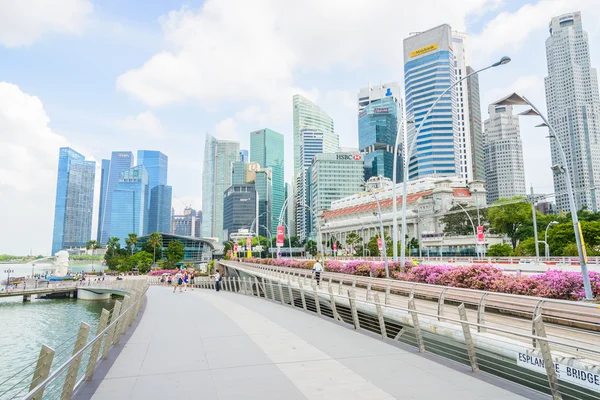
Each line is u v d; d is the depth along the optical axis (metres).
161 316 18.88
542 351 7.09
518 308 11.24
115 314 11.91
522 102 20.05
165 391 7.57
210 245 177.00
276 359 9.95
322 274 34.22
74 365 6.93
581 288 15.23
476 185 123.62
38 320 49.84
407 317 14.15
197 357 10.30
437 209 120.25
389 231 137.12
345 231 161.50
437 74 179.00
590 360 7.77
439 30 181.00
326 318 17.14
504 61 23.34
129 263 126.88
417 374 8.47
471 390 7.40
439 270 22.91
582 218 82.25
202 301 27.33
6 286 71.06
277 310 20.75
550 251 63.88
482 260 57.47
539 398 6.96
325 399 6.98
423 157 176.88
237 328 14.91
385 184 189.75
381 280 22.62
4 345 35.81
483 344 10.38
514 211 85.00
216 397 7.19
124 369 9.19
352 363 9.44
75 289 73.81
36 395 5.45
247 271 59.09
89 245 157.50
